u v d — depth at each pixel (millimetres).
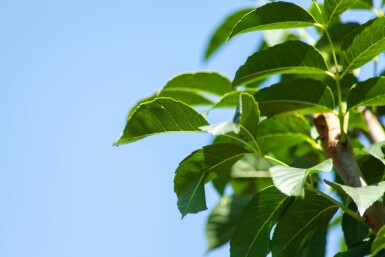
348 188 1427
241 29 1527
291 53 1539
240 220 1519
